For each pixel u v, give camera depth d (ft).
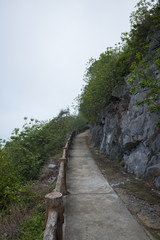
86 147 42.04
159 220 9.94
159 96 14.62
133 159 19.70
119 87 25.91
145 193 13.75
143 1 19.92
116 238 8.38
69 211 11.27
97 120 40.65
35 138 31.42
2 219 12.03
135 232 8.84
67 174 20.17
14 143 27.40
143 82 12.53
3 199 15.01
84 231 9.02
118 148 24.93
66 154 23.80
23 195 15.67
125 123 22.70
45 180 20.21
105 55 28.19
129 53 23.30
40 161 27.48
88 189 15.28
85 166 23.85
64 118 67.92
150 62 17.74
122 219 10.13
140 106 19.20
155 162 15.51
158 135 15.70
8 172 17.99
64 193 14.32
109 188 15.33
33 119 32.96
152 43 18.81
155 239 8.25
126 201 12.57
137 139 18.88
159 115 15.71
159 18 18.40
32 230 9.86
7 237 9.71
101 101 31.55
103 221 9.95
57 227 7.13
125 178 17.93
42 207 12.59
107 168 22.44
